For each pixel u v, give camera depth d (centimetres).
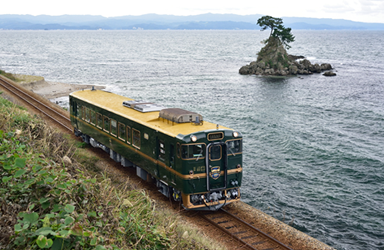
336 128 4150
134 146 1636
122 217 814
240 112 4944
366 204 2186
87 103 2120
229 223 1322
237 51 18525
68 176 830
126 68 10538
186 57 14838
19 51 16500
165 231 903
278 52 10188
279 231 1283
